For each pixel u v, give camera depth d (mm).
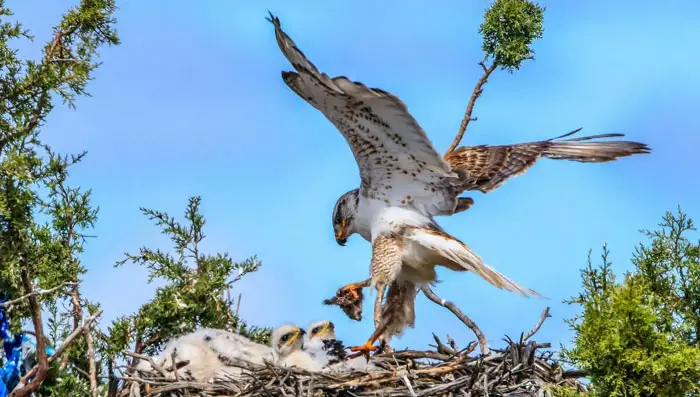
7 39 11789
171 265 14016
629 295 9539
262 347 14359
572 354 9695
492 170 16234
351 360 14445
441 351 14266
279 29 12297
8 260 10875
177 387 12797
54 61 12094
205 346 13828
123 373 13086
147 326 13383
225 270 14141
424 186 14227
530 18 14359
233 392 12734
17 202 10953
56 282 12227
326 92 12984
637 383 9523
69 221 12938
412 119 13172
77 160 12156
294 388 12492
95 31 12828
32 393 10844
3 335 11594
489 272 13484
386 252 14039
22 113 11617
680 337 10727
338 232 14711
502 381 12711
